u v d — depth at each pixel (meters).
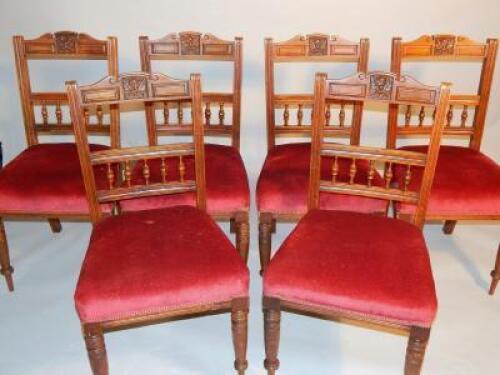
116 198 1.55
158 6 2.23
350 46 1.95
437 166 1.82
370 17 2.24
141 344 1.72
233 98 2.03
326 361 1.65
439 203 1.67
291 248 1.41
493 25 2.24
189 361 1.65
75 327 1.78
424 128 2.01
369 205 1.70
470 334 1.75
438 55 1.93
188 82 1.48
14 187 1.73
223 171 1.83
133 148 1.50
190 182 1.59
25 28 2.27
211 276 1.32
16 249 2.21
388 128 2.00
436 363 1.63
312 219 1.54
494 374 1.59
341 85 1.48
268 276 1.34
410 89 1.43
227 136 2.19
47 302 1.90
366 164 1.86
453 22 2.24
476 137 2.04
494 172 1.78
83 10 2.23
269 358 1.45
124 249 1.39
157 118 2.44
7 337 1.74
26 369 1.61
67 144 2.07
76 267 2.10
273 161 1.92
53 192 1.71
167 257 1.36
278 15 2.24
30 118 2.06
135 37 2.29
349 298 1.27
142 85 1.46
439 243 2.27
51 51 1.97
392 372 1.61
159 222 1.52
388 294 1.25
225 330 1.79
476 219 1.70
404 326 1.27
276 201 1.73
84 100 1.42
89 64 2.33
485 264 2.12
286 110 2.05
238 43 1.95
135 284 1.28
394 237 1.45
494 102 2.40
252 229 2.35
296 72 2.35
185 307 1.32
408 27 2.25
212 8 2.23
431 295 1.25
